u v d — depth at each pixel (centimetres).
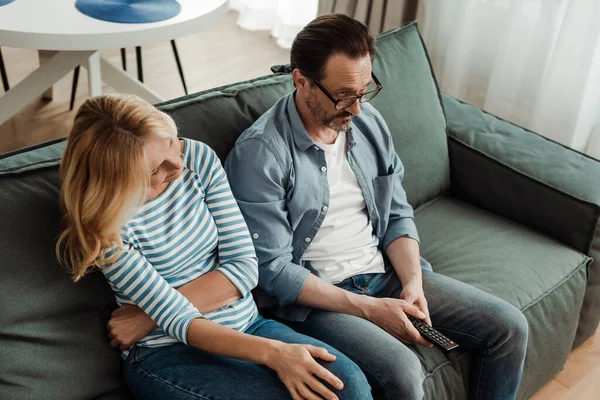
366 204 177
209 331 138
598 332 232
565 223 200
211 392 137
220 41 406
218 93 174
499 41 290
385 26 321
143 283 137
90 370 143
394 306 161
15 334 134
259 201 159
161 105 166
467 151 216
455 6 300
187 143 150
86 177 128
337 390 137
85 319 143
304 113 165
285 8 393
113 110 128
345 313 163
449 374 165
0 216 134
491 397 170
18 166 142
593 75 267
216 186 150
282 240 162
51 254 139
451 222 209
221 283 148
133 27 211
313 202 166
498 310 167
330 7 345
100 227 128
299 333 160
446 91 313
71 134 129
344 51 154
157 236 140
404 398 148
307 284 161
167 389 140
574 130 279
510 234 204
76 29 205
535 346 186
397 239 181
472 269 189
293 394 134
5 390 134
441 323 171
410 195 210
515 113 301
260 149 159
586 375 215
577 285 196
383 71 206
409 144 207
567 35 264
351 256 174
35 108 324
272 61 387
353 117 178
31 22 207
